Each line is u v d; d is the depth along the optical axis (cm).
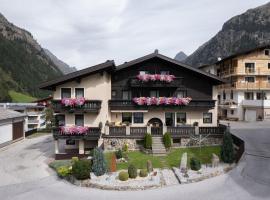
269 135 3200
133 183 1830
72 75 2725
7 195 1745
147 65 3173
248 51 4972
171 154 2556
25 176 2158
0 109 3834
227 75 5344
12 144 3706
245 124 4269
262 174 1941
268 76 5047
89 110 2703
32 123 7706
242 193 1633
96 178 1945
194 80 3198
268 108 4575
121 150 2555
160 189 1759
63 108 2711
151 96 3197
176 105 3070
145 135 2717
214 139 2864
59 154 2705
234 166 2148
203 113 3189
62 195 1719
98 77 2830
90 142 2825
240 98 5044
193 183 1838
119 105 3062
